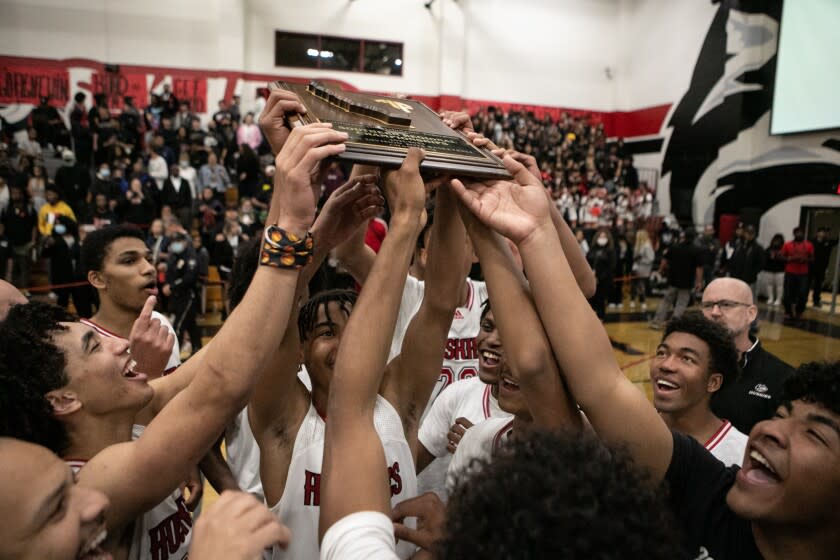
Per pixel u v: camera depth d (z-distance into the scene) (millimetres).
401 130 1056
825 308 10328
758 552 978
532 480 579
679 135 13977
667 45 14234
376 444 874
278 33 12727
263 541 735
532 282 895
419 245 2588
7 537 685
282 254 878
